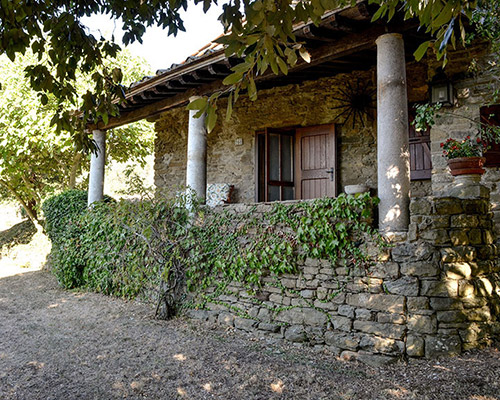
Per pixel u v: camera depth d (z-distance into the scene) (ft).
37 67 8.62
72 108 28.48
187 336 14.32
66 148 29.73
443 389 9.26
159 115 27.66
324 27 12.53
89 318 17.17
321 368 11.23
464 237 11.20
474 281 11.12
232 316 15.01
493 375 9.41
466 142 11.98
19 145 29.22
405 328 11.08
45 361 12.40
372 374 10.66
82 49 9.43
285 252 13.74
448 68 14.24
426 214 11.36
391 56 12.10
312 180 20.97
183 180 26.08
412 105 17.65
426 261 11.12
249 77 5.82
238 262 15.05
